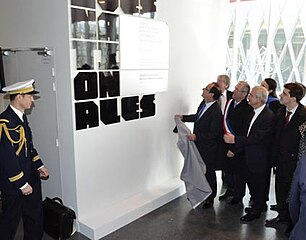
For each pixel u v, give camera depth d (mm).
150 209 3273
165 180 3818
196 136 3162
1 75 3180
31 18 2854
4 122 2170
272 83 3559
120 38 2955
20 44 3029
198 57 4020
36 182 2436
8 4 3066
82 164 2818
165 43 3467
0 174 2215
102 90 2873
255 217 3111
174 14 3545
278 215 3012
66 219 2668
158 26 3340
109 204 3121
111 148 3059
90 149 2865
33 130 3094
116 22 2906
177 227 2977
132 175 3344
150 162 3557
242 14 4434
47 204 2777
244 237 2811
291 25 4105
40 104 2959
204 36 4059
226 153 3293
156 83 3436
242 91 3148
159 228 2955
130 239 2762
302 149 1950
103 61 2844
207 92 3168
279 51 4246
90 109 2803
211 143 3227
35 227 2471
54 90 2791
